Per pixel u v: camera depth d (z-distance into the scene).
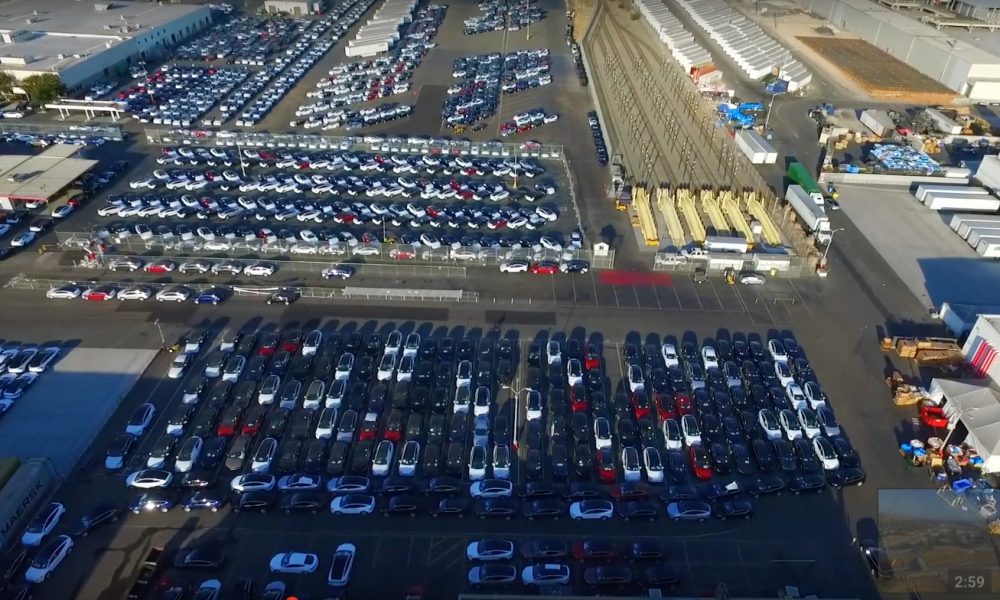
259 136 126.38
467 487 60.03
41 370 70.38
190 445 61.56
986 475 61.59
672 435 64.12
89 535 54.50
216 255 92.00
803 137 135.00
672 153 124.69
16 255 90.62
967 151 131.00
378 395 68.56
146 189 109.25
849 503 59.22
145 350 74.56
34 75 136.75
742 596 51.53
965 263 94.44
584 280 88.94
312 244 92.25
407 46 189.38
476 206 106.75
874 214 106.69
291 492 58.38
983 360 72.56
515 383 71.81
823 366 74.81
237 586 50.34
